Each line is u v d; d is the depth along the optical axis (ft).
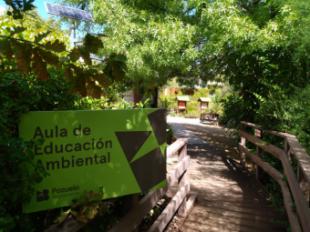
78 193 7.24
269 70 24.35
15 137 6.03
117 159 7.97
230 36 20.70
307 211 8.83
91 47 4.47
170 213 11.81
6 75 5.99
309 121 15.52
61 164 7.05
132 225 8.66
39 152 6.74
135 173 8.38
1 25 6.49
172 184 12.80
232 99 32.81
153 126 8.97
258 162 19.38
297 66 21.45
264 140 19.01
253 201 15.93
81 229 7.66
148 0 25.34
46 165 6.84
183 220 13.26
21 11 3.97
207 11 21.01
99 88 4.68
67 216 6.83
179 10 25.04
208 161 26.25
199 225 12.95
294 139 13.70
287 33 19.66
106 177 7.75
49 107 7.58
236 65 27.50
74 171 7.23
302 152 11.17
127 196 8.77
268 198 16.28
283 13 19.69
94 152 7.56
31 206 6.50
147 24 22.62
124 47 21.21
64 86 7.50
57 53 4.31
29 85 6.81
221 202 15.72
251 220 13.53
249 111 29.37
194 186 18.40
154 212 11.96
